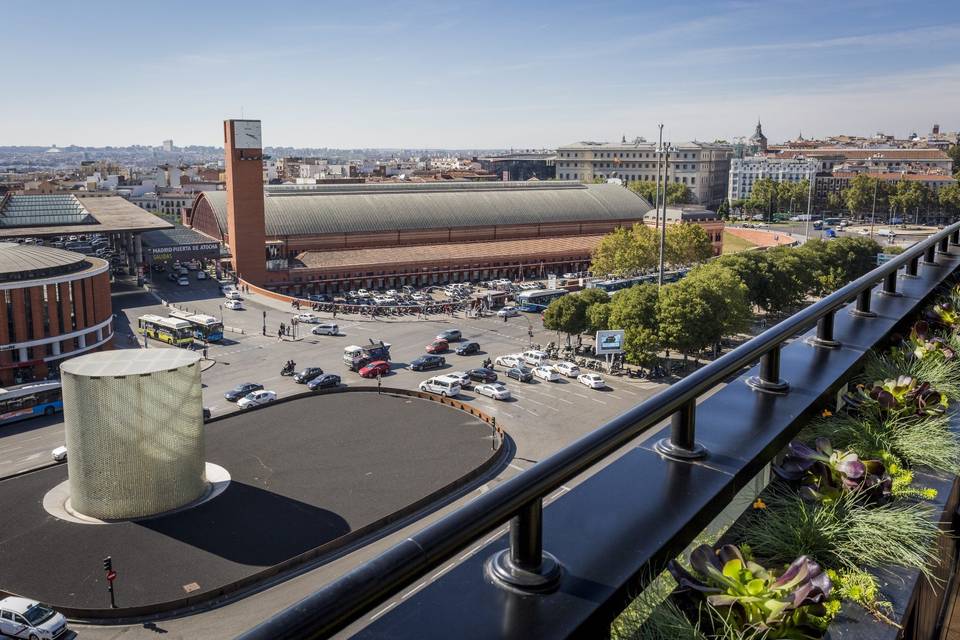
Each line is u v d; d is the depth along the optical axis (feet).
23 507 138.62
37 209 457.68
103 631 101.40
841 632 10.89
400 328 307.17
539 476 9.24
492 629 8.70
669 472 12.79
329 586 7.17
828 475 14.14
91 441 130.52
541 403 204.23
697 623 10.28
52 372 250.16
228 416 191.11
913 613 12.63
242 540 124.88
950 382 21.53
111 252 514.68
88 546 123.13
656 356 234.17
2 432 192.65
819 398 17.29
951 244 46.16
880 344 23.77
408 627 8.77
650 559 10.25
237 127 385.09
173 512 135.13
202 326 282.15
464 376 217.56
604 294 262.26
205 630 101.30
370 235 462.60
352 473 153.17
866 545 12.76
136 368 132.67
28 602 100.48
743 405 16.51
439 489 142.61
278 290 400.88
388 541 126.11
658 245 407.03
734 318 245.24
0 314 236.63
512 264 451.53
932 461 16.55
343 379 231.91
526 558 9.66
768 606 9.93
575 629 8.68
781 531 13.16
